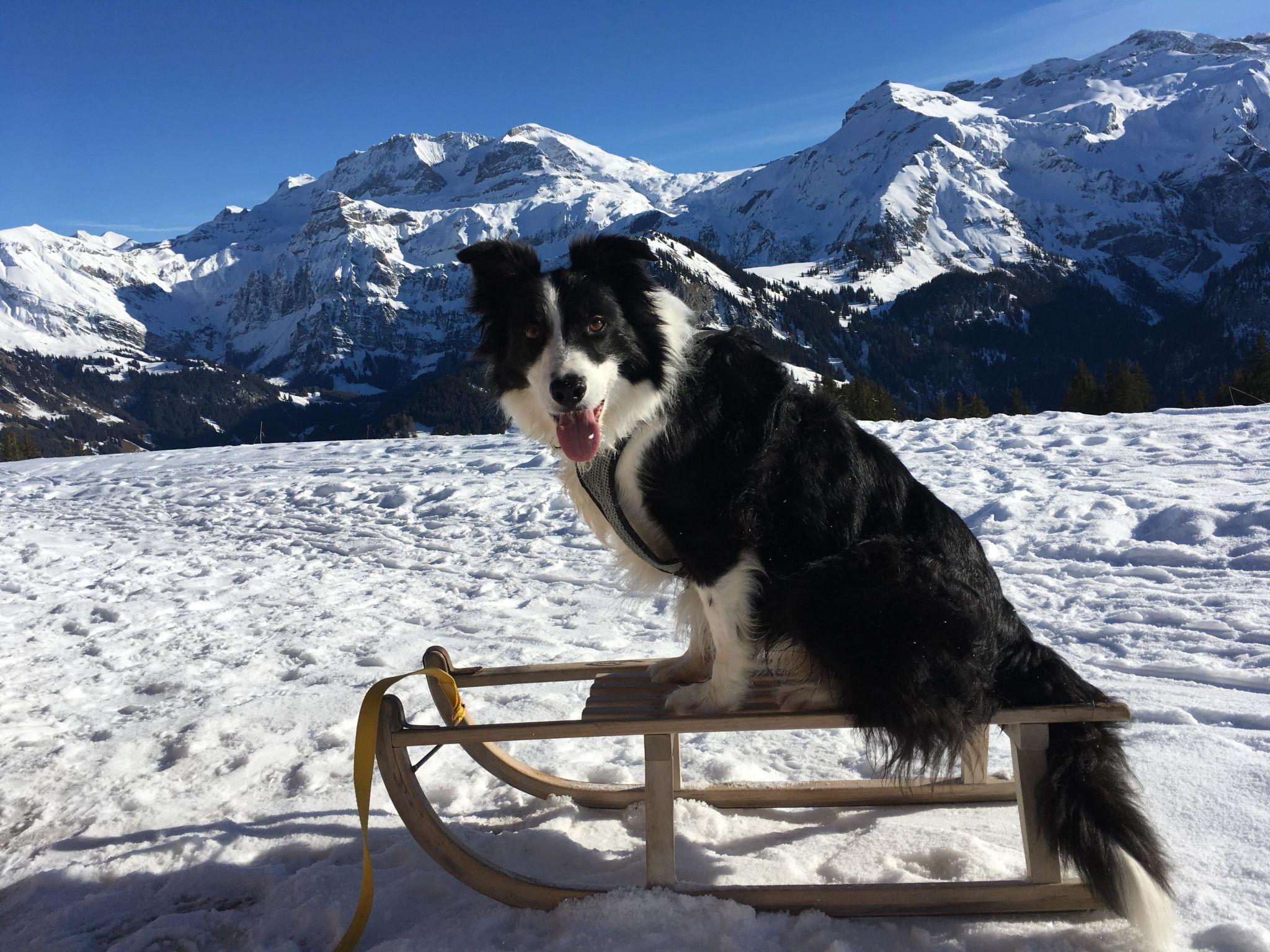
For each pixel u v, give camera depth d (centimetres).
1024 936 231
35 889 297
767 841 297
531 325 307
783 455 281
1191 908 237
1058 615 502
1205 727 347
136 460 1753
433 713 436
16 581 800
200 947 258
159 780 378
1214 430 972
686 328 306
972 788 311
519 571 724
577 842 300
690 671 326
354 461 1408
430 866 292
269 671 520
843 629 252
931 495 293
